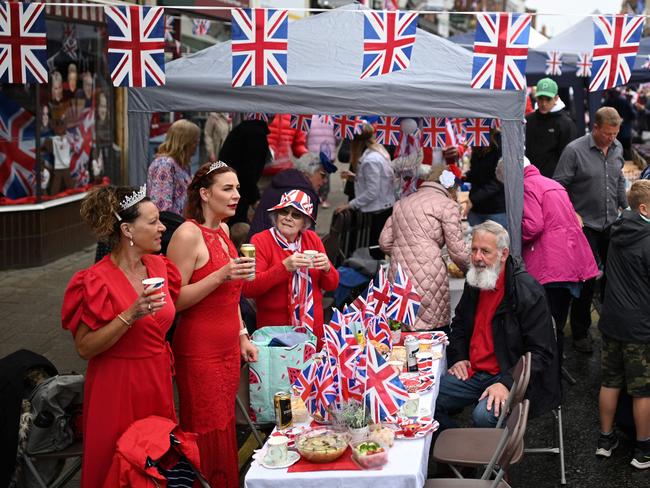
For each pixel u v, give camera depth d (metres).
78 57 10.66
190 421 4.20
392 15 4.92
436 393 4.56
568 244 6.22
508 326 4.91
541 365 4.79
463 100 6.09
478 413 4.71
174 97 6.27
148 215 3.71
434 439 4.98
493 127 8.34
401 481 3.44
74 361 6.96
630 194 5.12
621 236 5.09
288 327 4.88
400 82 6.11
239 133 8.07
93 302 3.63
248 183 8.12
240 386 4.64
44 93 9.97
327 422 3.99
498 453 3.92
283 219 5.10
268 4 16.30
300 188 6.27
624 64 5.13
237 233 6.96
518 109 6.09
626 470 5.23
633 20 5.09
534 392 4.81
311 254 4.95
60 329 7.80
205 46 14.45
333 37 6.66
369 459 3.50
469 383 5.04
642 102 20.20
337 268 7.64
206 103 6.26
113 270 3.74
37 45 5.22
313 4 18.00
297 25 6.89
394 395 3.88
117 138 11.90
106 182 11.68
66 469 5.13
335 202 15.45
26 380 4.30
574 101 12.91
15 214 9.81
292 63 6.38
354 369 3.91
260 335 4.84
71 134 10.64
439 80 6.12
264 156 8.20
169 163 6.91
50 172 10.21
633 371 5.11
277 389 4.49
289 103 6.20
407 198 6.16
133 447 3.59
